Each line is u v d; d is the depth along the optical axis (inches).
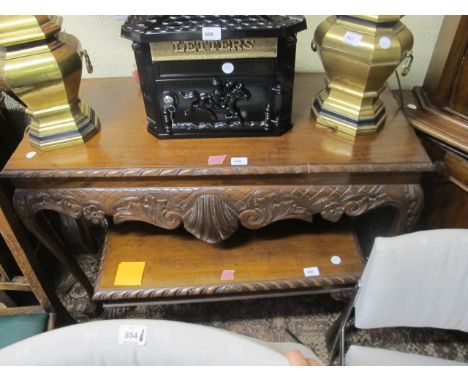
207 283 41.9
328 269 42.9
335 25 32.8
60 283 56.7
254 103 35.8
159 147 36.6
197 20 31.3
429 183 46.0
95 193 36.4
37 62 30.6
